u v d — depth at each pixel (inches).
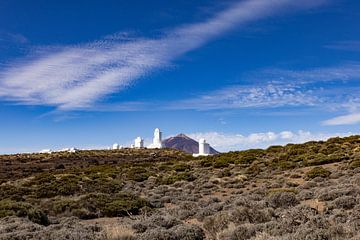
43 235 554.3
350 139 2276.1
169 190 1473.9
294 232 428.8
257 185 1400.1
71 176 2014.0
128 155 4153.5
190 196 1262.3
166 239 485.7
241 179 1535.4
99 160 3784.5
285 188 1182.3
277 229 444.5
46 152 4648.1
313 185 1138.0
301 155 1956.2
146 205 1085.8
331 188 863.7
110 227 556.1
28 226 673.0
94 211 1017.5
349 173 1293.1
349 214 522.6
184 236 503.5
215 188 1416.1
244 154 2394.2
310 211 558.9
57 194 1485.0
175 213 861.2
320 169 1423.5
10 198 1344.7
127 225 592.1
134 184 1800.0
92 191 1557.6
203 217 736.3
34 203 1252.5
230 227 509.0
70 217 941.8
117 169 2383.1
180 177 1779.0
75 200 1104.8
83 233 534.0
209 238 526.0
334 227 392.8
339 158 1680.6
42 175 2262.6
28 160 3814.0
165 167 2324.1
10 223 740.7
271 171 1720.0
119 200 1098.1
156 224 612.4
